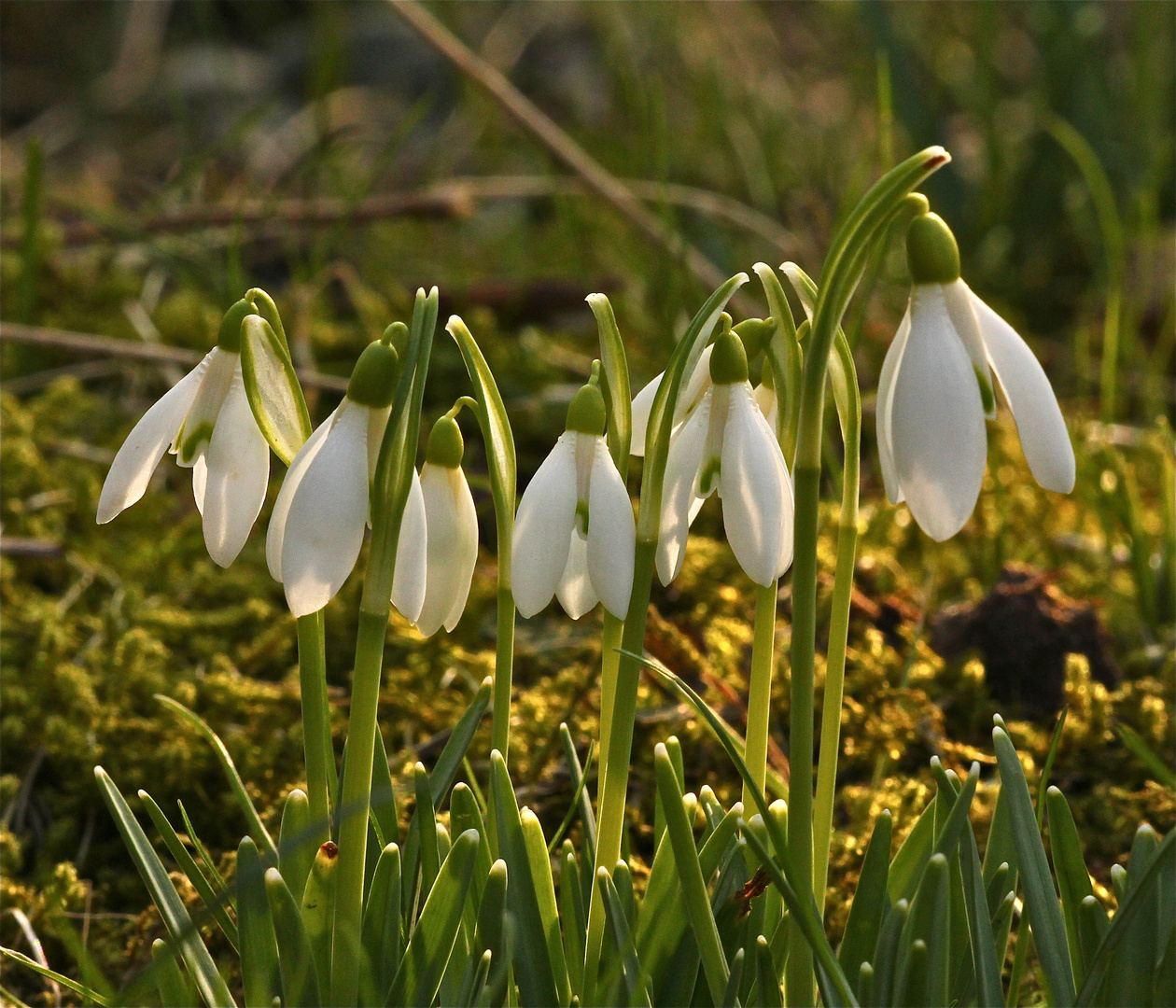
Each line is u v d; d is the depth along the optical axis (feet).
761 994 2.15
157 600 3.32
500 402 2.13
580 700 2.63
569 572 2.16
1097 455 3.76
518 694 2.86
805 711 2.10
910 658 2.79
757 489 2.10
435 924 2.13
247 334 2.09
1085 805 2.51
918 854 2.18
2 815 2.56
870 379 4.32
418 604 2.10
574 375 4.57
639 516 2.12
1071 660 2.64
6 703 2.79
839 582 2.14
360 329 4.73
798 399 2.12
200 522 3.55
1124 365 4.47
